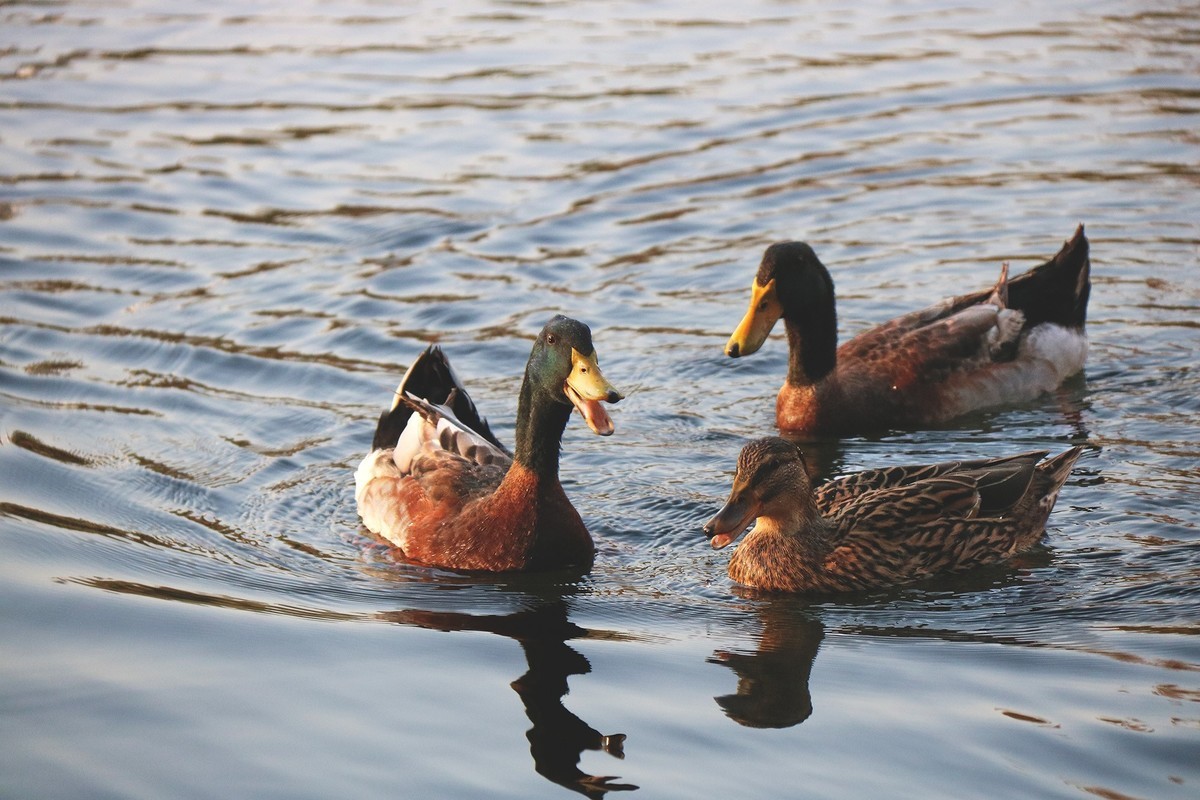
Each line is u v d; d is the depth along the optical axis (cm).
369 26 2412
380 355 1338
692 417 1226
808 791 657
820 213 1669
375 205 1702
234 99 2056
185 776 673
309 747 700
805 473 932
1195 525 973
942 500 955
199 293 1471
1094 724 709
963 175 1756
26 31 2395
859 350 1273
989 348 1271
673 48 2255
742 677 783
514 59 2211
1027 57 2170
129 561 940
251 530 1012
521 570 953
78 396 1237
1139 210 1634
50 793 658
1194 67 2084
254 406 1230
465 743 707
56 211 1680
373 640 831
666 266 1544
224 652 805
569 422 1216
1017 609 873
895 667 791
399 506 1008
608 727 722
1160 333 1356
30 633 818
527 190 1742
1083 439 1150
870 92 2042
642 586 934
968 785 657
